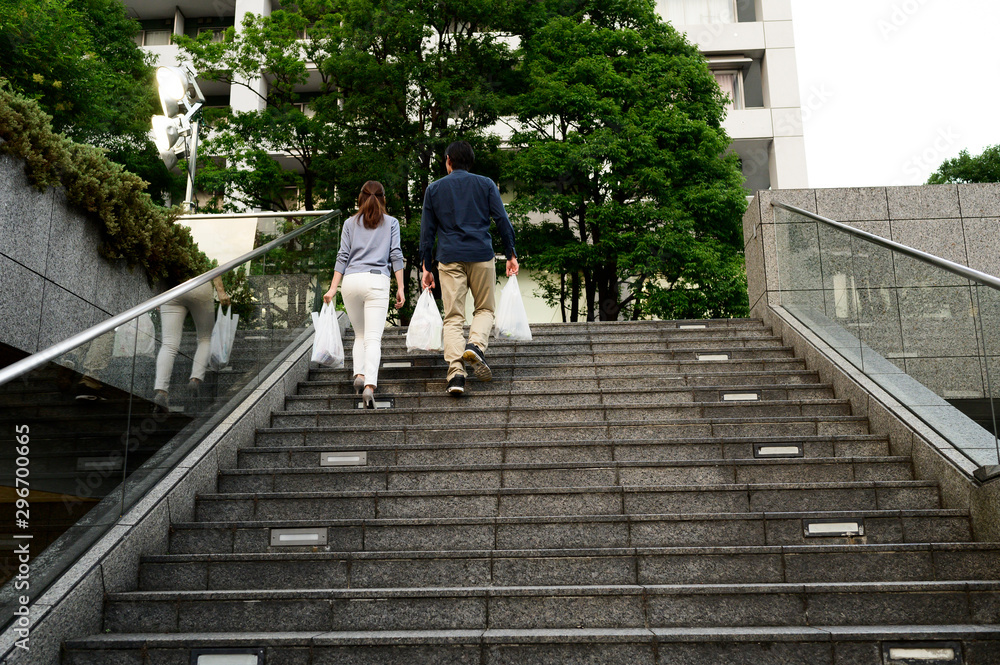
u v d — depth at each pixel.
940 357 4.30
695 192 17.17
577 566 3.55
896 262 4.90
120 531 3.53
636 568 3.54
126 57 20.34
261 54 20.33
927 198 7.67
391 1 17.95
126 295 6.67
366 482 4.48
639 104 18.09
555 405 5.61
